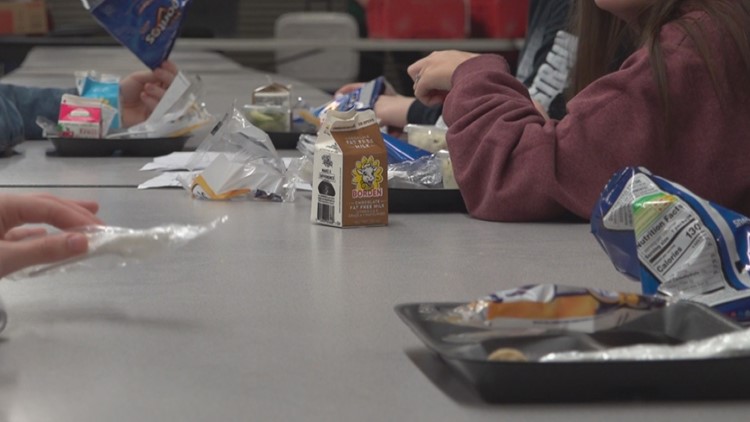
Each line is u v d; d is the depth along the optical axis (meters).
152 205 1.81
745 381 0.81
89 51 5.68
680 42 1.64
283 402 0.82
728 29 1.63
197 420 0.78
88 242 1.02
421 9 5.83
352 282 1.25
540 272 1.31
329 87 6.19
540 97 2.68
